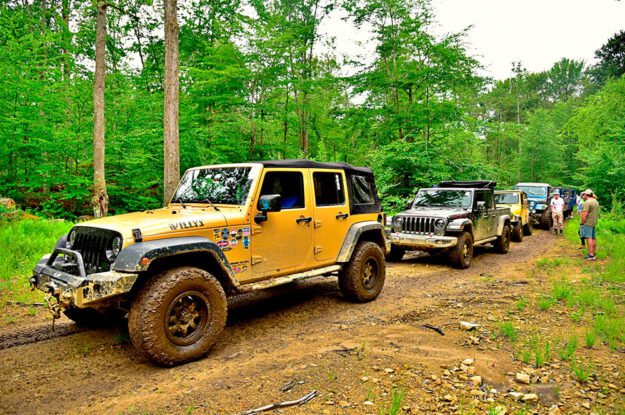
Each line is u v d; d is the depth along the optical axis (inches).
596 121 964.6
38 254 314.3
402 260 390.3
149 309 135.7
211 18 872.3
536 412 112.4
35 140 519.5
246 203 174.2
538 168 1616.6
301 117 775.1
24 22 703.7
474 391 122.0
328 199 215.5
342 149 1013.8
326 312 210.4
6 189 534.0
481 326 185.0
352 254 224.2
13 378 135.7
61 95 566.3
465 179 688.4
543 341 165.8
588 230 376.8
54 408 116.0
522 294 247.9
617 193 806.5
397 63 720.3
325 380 129.0
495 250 438.9
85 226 156.9
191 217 158.6
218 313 153.2
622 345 162.4
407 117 693.3
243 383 127.5
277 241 185.0
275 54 652.7
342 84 744.3
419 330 180.5
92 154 588.4
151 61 932.6
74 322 194.4
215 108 692.1
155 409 112.9
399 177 685.9
